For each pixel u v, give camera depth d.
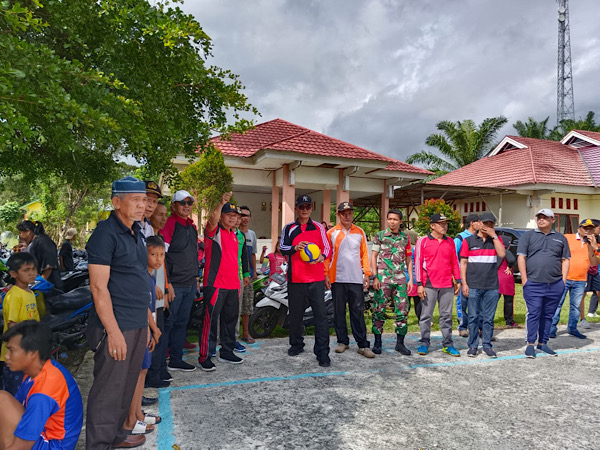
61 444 2.48
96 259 2.61
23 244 6.73
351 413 3.70
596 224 7.99
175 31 4.07
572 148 25.38
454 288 5.69
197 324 6.57
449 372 4.89
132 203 2.73
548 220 5.57
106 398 2.66
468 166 26.95
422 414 3.69
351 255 5.53
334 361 5.29
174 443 3.11
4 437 2.41
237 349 5.65
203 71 4.82
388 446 3.11
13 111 2.77
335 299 5.64
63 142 3.42
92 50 4.51
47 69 3.07
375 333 5.66
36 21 3.09
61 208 25.41
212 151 6.39
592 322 8.12
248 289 6.16
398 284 5.59
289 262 5.44
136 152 4.85
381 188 17.36
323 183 15.59
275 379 4.57
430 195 22.06
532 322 5.62
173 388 4.26
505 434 3.34
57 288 5.50
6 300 3.59
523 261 5.76
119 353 2.62
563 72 41.56
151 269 3.45
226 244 4.88
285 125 17.78
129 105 3.73
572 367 5.16
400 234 5.74
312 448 3.07
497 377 4.74
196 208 12.06
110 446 2.73
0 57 2.93
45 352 2.47
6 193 34.50
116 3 3.93
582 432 3.40
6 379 3.29
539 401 4.04
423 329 5.66
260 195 21.61
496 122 31.81
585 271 6.77
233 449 3.03
